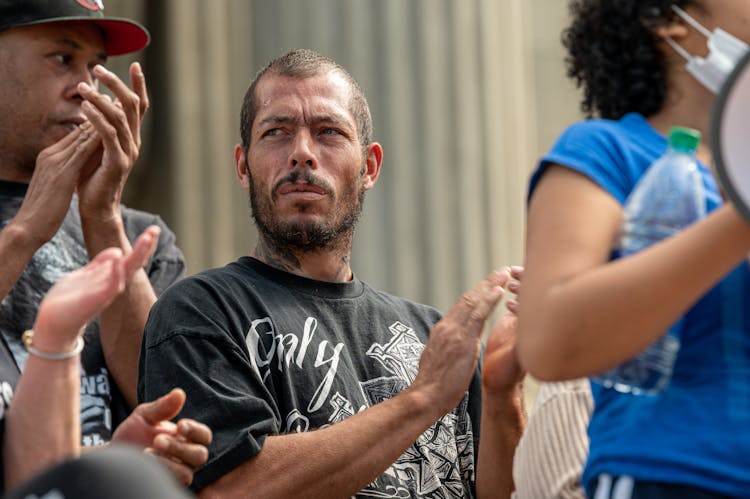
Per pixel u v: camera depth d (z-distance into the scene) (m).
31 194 5.49
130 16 10.46
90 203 5.59
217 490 4.46
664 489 3.11
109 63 10.43
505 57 10.35
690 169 3.23
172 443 4.11
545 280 3.05
